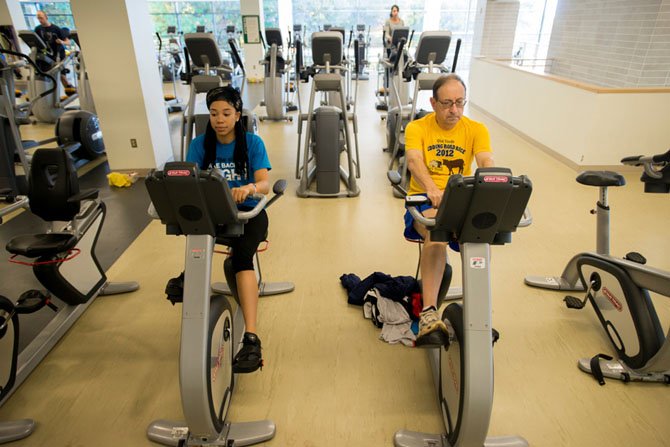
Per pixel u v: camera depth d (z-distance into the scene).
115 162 4.40
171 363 2.02
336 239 3.14
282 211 3.62
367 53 11.29
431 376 1.94
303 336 2.18
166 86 9.91
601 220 2.18
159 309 2.39
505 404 1.79
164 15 11.74
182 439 1.59
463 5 11.19
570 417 1.72
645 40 4.48
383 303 2.25
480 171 1.23
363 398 1.82
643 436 1.64
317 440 1.64
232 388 1.78
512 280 2.63
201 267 1.43
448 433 1.59
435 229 1.42
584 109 4.24
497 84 6.47
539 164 4.65
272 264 2.80
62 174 2.07
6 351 1.71
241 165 1.98
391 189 4.09
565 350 2.08
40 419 1.72
